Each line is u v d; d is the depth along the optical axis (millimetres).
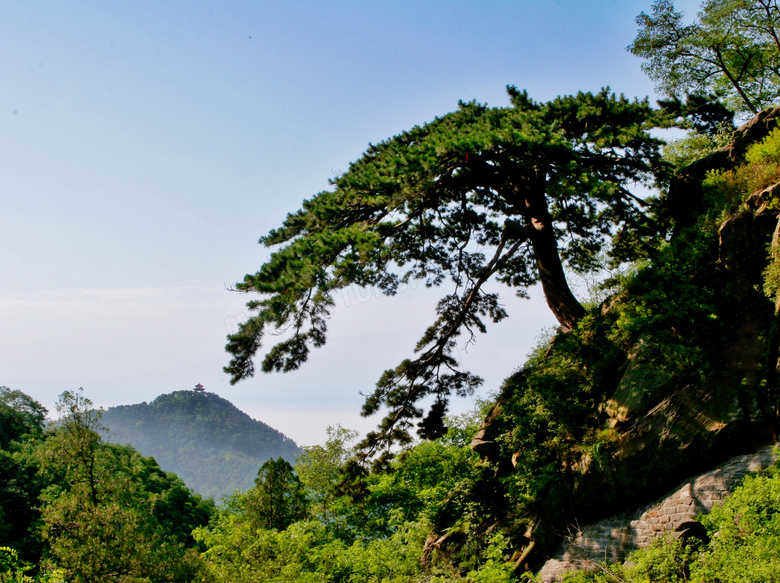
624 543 15477
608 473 16234
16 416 73188
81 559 14602
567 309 20984
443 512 22812
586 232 23375
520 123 18703
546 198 21562
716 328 15531
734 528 11711
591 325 19531
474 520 20656
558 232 24109
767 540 10562
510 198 21438
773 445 13305
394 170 17234
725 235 15875
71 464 16734
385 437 21688
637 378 16594
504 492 20516
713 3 25500
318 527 29188
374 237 16391
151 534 16688
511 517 19203
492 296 23812
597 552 16062
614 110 19812
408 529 25453
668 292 16422
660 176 20766
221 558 22906
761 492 11688
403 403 21922
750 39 26328
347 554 23078
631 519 15781
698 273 16766
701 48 26891
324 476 38312
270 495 31625
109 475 17172
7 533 43969
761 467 13164
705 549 12781
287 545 21938
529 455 18391
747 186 16766
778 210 14992
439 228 22719
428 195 19531
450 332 22766
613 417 16781
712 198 17891
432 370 22641
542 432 18688
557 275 21141
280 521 31094
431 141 17766
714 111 24812
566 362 18828
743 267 15406
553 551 17359
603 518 16578
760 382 13828
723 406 14320
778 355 13617
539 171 20219
